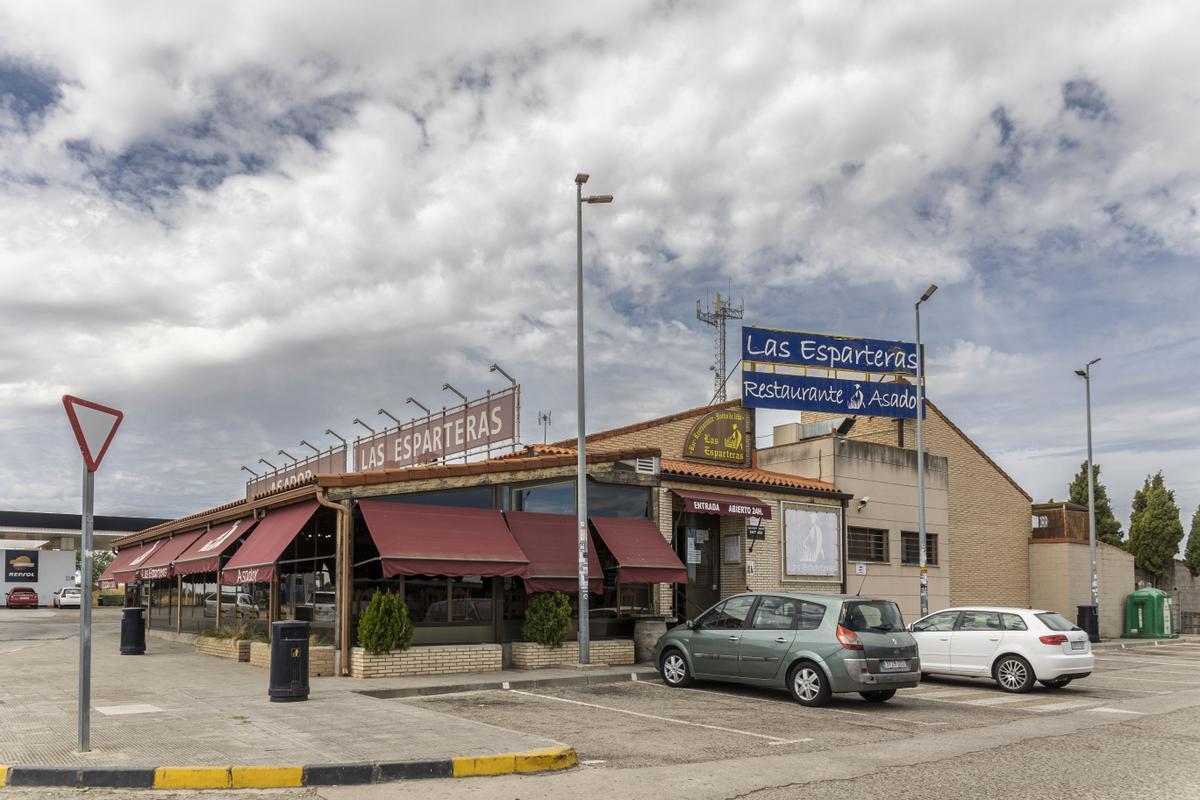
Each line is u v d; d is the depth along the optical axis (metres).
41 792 8.25
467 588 18.56
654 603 21.27
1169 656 27.59
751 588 23.83
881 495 28.19
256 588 22.20
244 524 21.84
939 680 19.53
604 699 15.07
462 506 18.89
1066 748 11.16
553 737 11.50
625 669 18.52
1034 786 8.95
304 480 18.39
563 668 18.53
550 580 18.81
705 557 24.30
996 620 18.09
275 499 19.55
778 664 15.05
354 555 17.44
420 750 9.56
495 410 23.14
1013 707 15.22
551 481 20.25
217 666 18.53
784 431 30.69
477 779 9.04
